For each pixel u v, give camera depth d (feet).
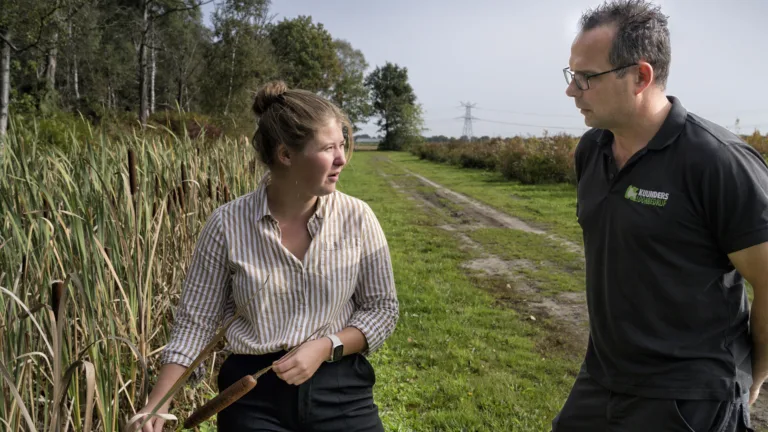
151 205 8.77
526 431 10.84
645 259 5.50
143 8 70.13
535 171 62.85
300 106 4.97
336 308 5.36
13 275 6.23
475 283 22.48
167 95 113.09
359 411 5.42
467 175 80.18
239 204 5.40
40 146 10.43
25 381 5.56
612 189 5.79
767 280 5.15
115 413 6.23
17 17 28.27
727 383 5.31
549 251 28.40
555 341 16.25
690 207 5.27
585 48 5.46
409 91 258.98
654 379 5.52
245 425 5.17
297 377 4.85
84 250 6.16
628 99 5.40
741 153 5.14
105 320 6.46
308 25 175.01
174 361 5.16
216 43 91.66
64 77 95.45
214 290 5.44
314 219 5.30
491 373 13.57
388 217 40.57
